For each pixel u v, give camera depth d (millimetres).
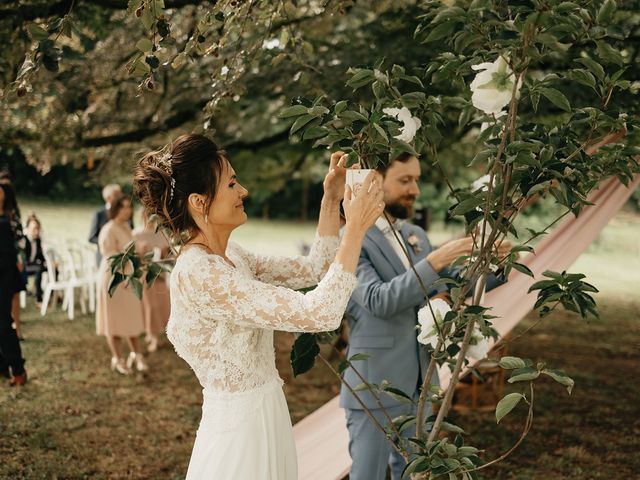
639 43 4238
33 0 4066
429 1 1843
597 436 5125
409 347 2842
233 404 1989
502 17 1863
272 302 1827
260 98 7285
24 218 21078
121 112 6832
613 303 11898
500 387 5590
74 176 25141
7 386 6156
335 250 2221
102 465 4547
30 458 4617
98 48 5953
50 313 9297
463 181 13812
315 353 2152
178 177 1964
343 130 1862
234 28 2658
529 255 4246
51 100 6164
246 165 9148
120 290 6426
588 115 1960
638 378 6789
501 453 4770
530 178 1900
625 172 1954
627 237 20578
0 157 15633
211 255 1931
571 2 1605
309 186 28328
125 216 6398
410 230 3039
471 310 1931
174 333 2031
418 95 1961
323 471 3031
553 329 9234
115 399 5875
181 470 4504
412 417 2193
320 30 6367
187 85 6660
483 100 1769
